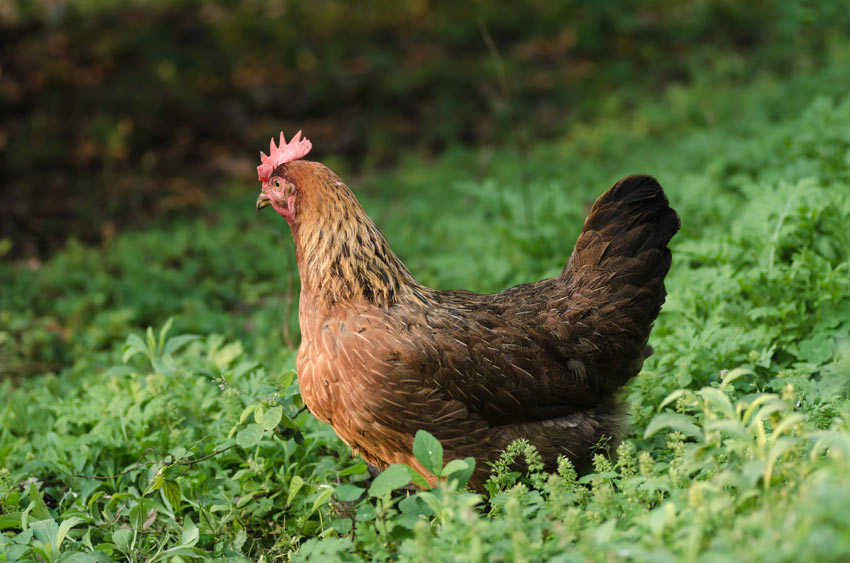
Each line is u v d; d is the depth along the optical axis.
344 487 4.19
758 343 6.00
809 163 8.62
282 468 5.50
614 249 5.34
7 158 14.57
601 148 13.37
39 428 6.57
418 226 11.54
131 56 17.73
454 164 13.74
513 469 5.15
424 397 4.84
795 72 14.17
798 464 3.71
